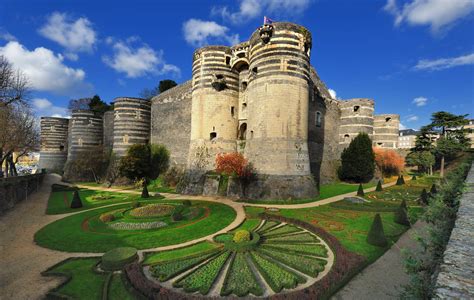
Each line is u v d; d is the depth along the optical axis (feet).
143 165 126.31
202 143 104.78
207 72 105.60
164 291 29.68
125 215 69.05
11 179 86.43
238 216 63.93
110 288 32.60
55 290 32.40
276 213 64.90
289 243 45.96
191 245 46.29
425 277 15.06
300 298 27.73
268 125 83.82
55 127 191.31
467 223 18.33
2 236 54.08
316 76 132.46
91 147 162.20
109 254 39.55
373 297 30.17
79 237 51.98
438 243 18.07
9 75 96.12
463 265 12.21
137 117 137.80
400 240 47.39
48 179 159.12
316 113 119.85
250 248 42.68
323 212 65.82
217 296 29.94
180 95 129.80
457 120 140.77
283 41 83.97
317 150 119.85
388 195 87.20
